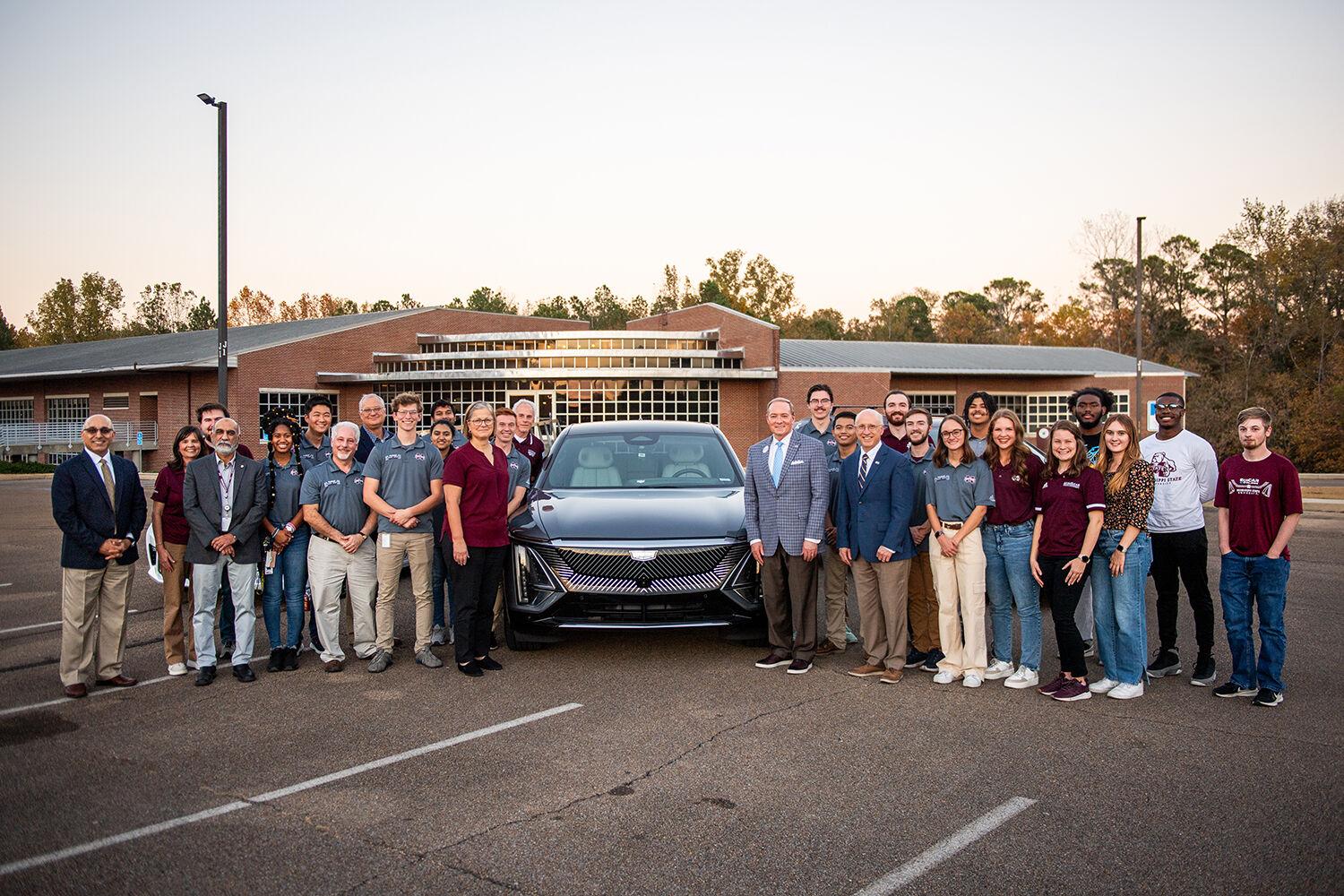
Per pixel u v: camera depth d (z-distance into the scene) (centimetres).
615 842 375
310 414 768
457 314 4047
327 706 570
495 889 338
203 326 9650
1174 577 636
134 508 622
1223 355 5991
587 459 813
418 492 662
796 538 635
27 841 380
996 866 352
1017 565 601
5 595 956
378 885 341
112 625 614
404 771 456
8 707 570
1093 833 380
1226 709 555
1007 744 493
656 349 3447
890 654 621
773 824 391
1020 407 4059
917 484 664
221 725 533
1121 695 579
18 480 3081
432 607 677
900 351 4172
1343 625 782
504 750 486
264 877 348
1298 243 5188
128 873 352
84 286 9488
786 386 3497
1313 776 441
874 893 333
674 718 540
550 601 639
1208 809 403
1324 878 341
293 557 667
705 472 796
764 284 8556
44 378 3844
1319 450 4069
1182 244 6581
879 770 455
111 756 481
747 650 714
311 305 9756
